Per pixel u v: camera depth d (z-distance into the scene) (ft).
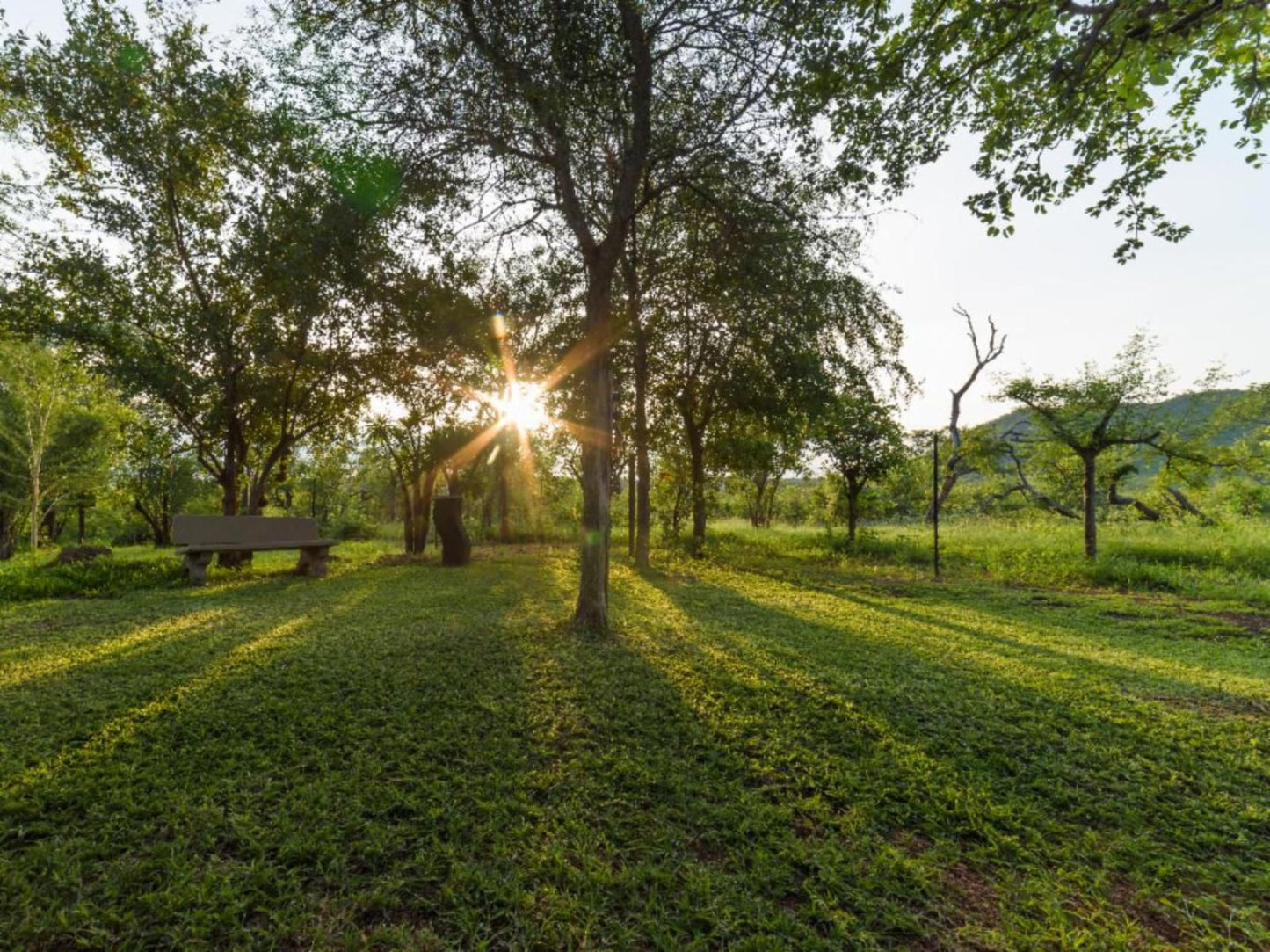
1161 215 14.52
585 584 18.33
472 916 6.15
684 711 11.68
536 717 11.16
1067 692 13.23
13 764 8.93
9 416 57.06
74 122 29.43
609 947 5.76
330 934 5.84
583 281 24.41
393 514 106.73
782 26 14.39
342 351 35.68
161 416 37.24
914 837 7.77
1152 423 34.76
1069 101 13.53
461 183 18.62
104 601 23.86
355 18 16.10
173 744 9.85
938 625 20.62
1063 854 7.42
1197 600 26.32
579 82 15.17
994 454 45.73
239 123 26.32
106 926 5.89
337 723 10.74
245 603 23.36
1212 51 12.31
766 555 46.37
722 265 18.65
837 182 17.01
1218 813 8.43
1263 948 5.97
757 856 7.16
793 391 33.30
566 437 52.21
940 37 13.82
